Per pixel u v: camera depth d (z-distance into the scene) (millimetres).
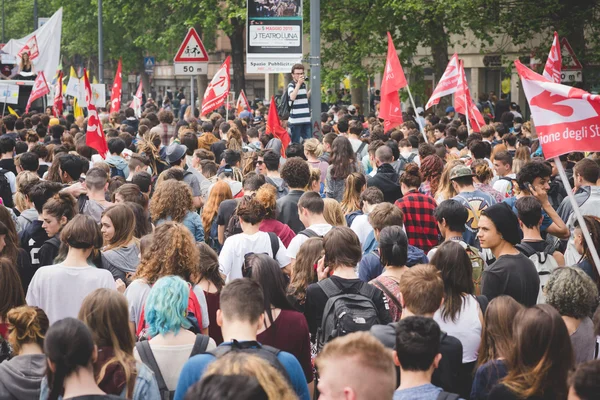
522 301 9164
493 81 53969
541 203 11477
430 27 36375
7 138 17609
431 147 17000
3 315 8078
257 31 20719
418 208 12391
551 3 32156
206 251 9391
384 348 5184
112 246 10305
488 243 9469
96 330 6691
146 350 7352
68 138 22172
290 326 8133
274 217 11875
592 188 12914
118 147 17484
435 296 7672
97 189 12516
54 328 6043
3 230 9930
